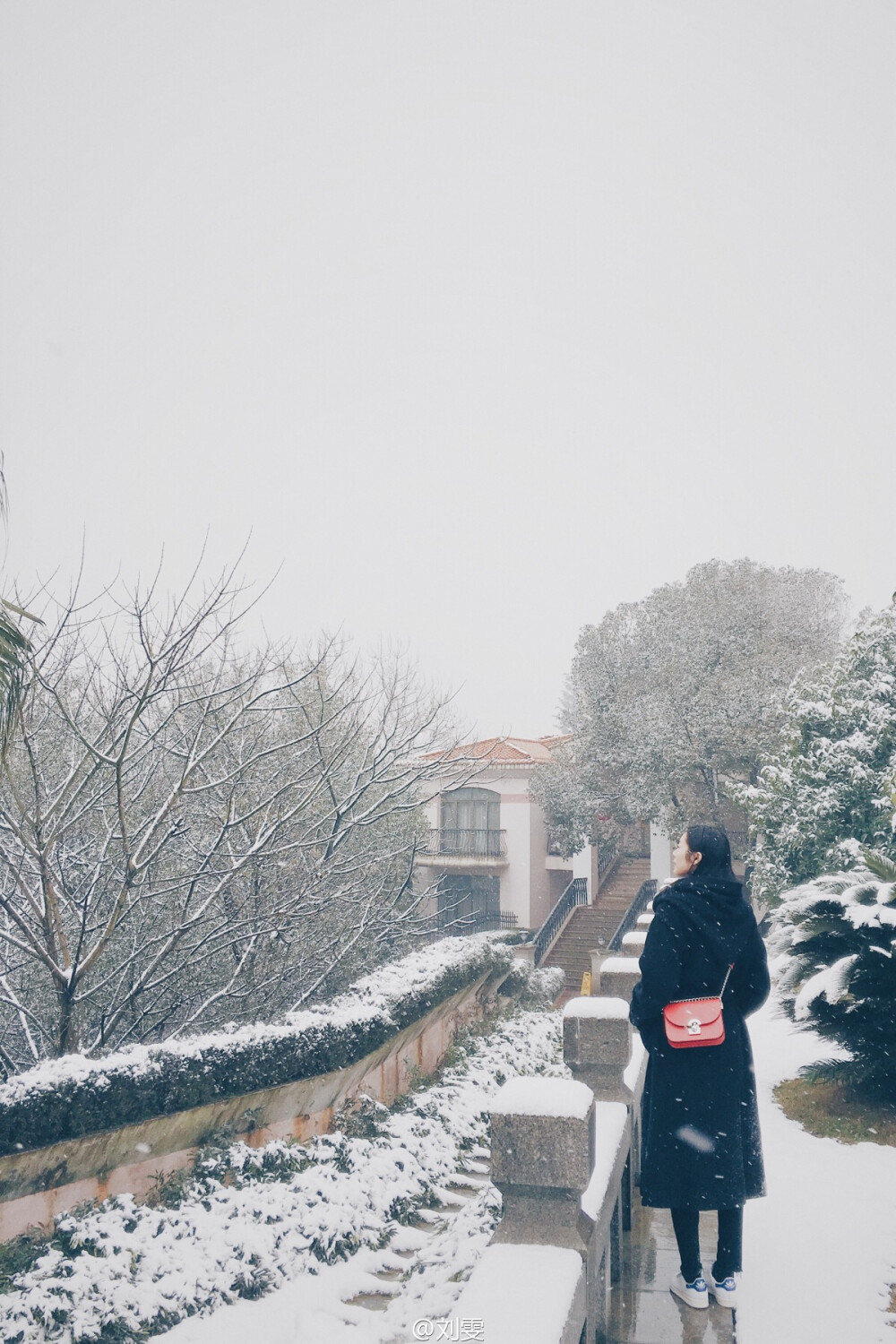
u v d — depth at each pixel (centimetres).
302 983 1145
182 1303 492
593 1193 334
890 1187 559
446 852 3497
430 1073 1011
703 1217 500
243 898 1076
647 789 2903
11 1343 447
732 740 2770
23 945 723
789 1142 664
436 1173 738
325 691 1360
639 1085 512
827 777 1728
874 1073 712
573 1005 482
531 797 3466
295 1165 661
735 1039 347
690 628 2933
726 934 343
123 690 898
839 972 684
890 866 859
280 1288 525
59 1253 506
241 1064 646
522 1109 297
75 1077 532
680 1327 340
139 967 1015
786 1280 424
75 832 1003
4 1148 489
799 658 2823
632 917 2948
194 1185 602
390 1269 570
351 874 1295
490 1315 229
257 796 1127
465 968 1102
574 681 3238
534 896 3506
